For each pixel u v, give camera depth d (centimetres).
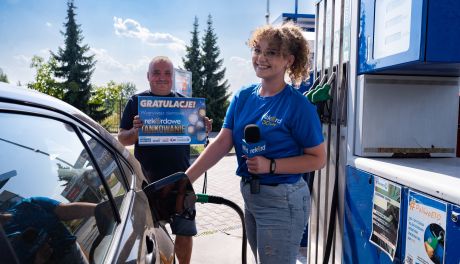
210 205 637
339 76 279
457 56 188
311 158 209
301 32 222
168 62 335
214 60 3972
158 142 317
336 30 287
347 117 266
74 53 3472
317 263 316
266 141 209
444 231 161
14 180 98
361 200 238
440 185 165
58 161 118
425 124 256
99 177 139
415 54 189
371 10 235
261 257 214
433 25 185
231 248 441
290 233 210
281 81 216
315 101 286
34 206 100
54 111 129
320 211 313
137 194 171
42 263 92
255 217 218
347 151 263
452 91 257
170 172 327
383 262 211
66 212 110
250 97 227
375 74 247
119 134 326
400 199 195
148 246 143
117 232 129
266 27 213
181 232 314
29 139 109
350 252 255
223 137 239
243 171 226
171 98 317
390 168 206
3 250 83
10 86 118
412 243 184
